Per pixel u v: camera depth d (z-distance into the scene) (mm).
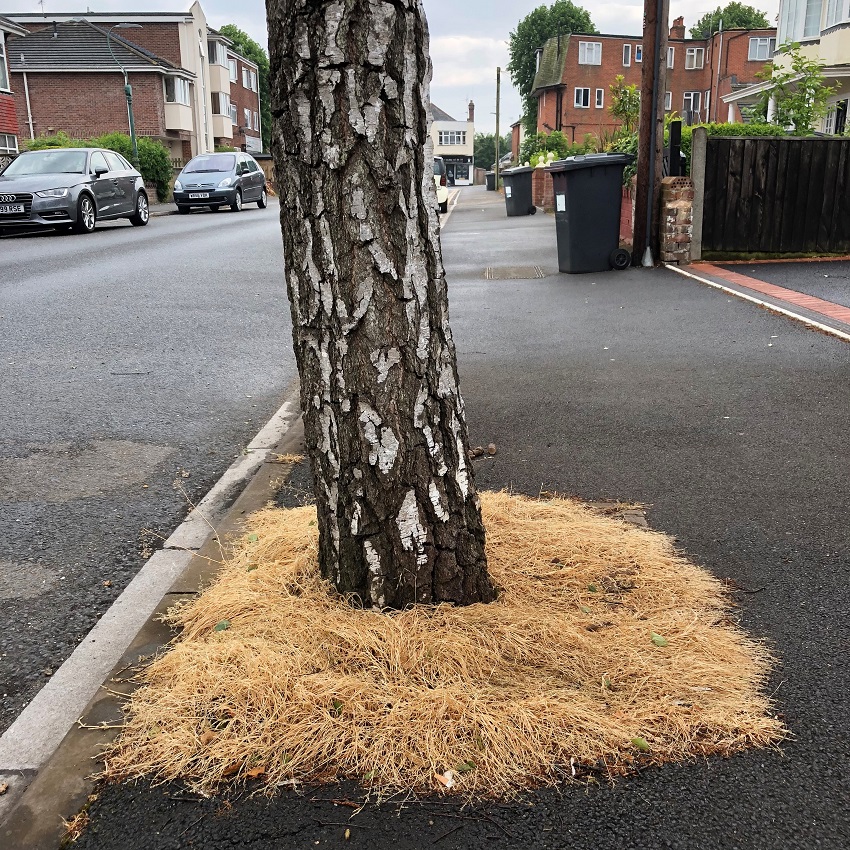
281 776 2158
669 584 3045
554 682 2469
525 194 25203
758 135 12391
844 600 3010
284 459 4625
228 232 19062
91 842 1998
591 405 5523
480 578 2812
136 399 5996
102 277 11594
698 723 2314
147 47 51688
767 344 7105
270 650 2545
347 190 2402
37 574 3502
